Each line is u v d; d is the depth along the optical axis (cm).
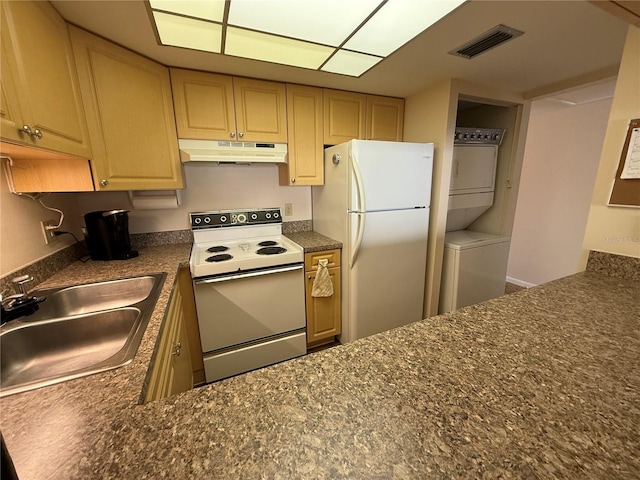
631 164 116
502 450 43
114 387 61
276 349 204
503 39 142
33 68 94
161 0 104
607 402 52
